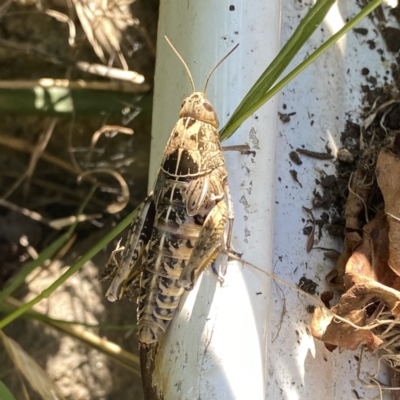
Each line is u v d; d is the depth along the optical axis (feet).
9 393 0.27
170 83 0.31
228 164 0.29
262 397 0.27
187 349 0.27
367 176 0.32
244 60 0.29
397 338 0.29
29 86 0.40
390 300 0.28
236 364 0.27
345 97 0.34
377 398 0.31
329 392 0.30
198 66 0.30
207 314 0.27
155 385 0.29
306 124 0.33
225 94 0.29
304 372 0.30
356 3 0.36
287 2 0.34
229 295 0.27
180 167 0.28
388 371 0.31
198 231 0.28
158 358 0.29
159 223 0.29
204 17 0.30
